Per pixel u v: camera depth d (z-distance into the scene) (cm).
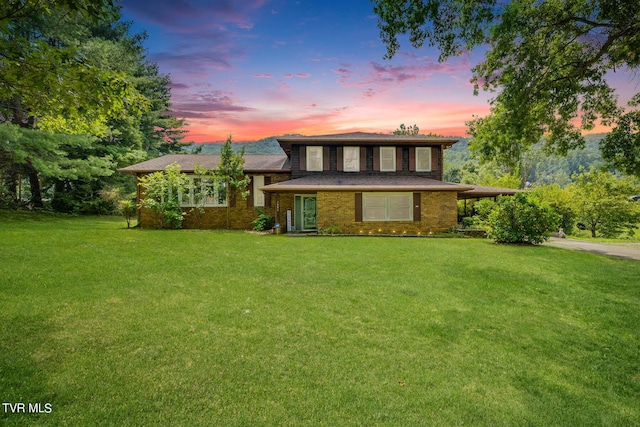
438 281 743
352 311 545
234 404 294
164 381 326
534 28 1082
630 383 362
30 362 351
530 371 378
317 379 340
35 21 1581
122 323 462
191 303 556
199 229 1795
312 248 1147
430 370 368
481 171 4181
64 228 1514
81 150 2523
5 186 2403
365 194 1697
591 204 2602
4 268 711
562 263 975
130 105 542
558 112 1369
